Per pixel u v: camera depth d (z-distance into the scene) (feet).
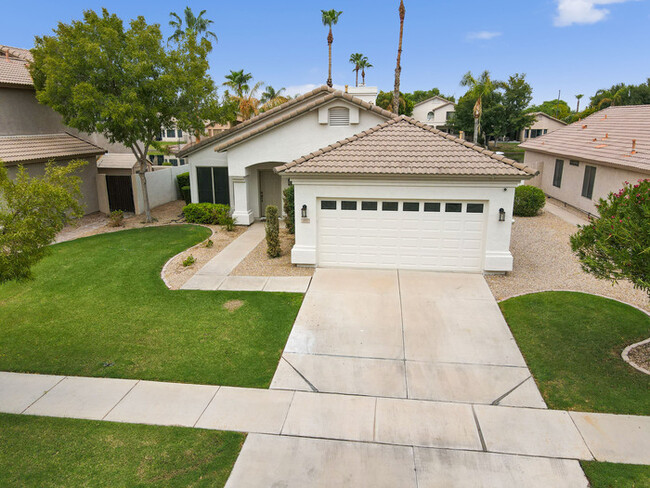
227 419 21.72
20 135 61.62
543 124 208.54
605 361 25.94
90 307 34.45
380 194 39.58
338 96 53.57
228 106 62.69
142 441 20.31
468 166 38.04
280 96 150.92
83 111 52.54
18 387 24.50
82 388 24.31
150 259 45.96
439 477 18.16
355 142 42.14
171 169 81.25
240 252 48.11
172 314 33.01
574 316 31.37
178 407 22.65
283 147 57.00
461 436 20.44
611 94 200.13
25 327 31.37
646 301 34.04
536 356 26.76
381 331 30.04
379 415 21.93
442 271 40.83
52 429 21.16
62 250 49.39
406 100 211.00
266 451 19.66
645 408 21.97
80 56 52.06
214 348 28.17
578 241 26.17
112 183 70.13
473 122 166.81
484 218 39.24
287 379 24.93
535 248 48.19
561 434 20.44
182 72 56.65
